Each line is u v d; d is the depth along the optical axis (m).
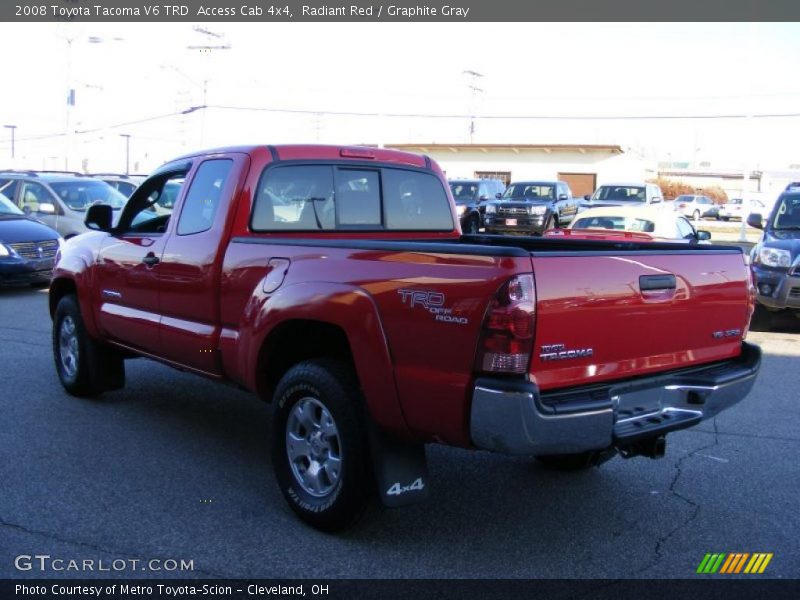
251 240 4.77
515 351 3.45
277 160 5.11
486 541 4.27
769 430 6.38
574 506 4.77
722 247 4.68
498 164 44.84
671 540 4.32
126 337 6.02
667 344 4.11
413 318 3.73
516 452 3.51
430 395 3.67
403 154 5.93
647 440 4.11
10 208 14.26
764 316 11.06
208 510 4.59
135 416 6.39
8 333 9.71
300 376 4.28
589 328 3.70
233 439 5.88
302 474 4.43
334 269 4.15
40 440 5.76
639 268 3.91
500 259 3.48
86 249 6.46
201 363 5.21
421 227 6.00
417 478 4.11
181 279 5.27
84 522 4.39
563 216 23.14
